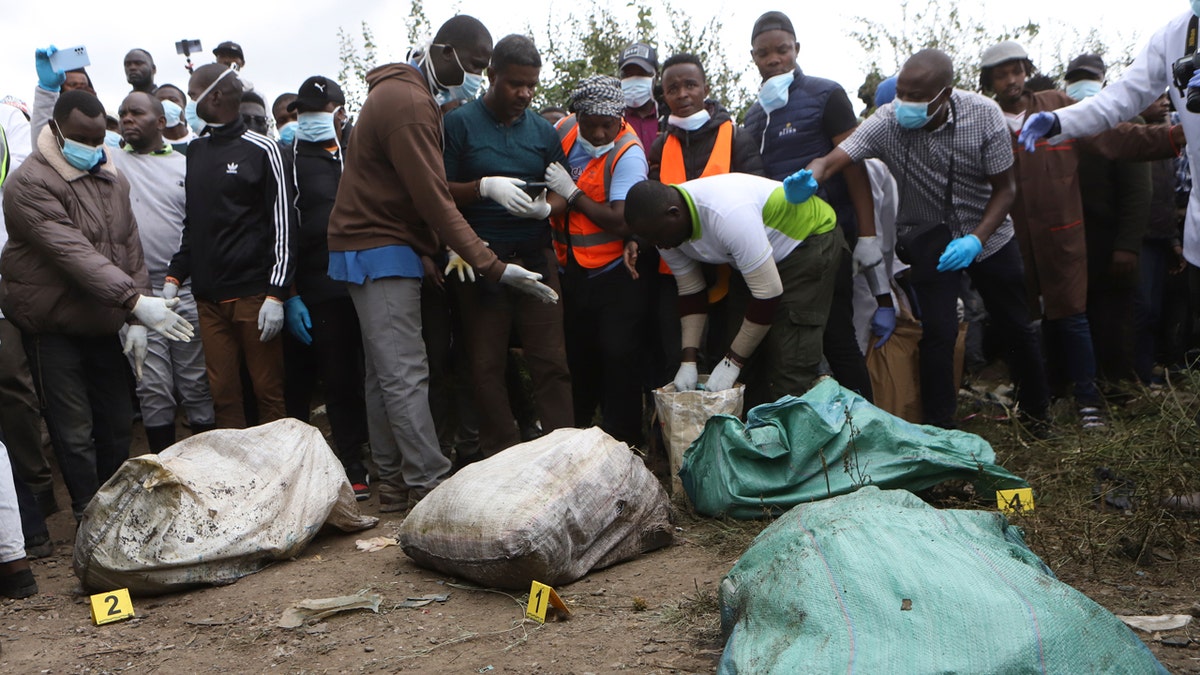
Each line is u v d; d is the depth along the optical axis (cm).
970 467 421
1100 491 420
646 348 556
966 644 231
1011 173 510
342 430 536
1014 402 596
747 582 277
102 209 491
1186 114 404
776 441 426
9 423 505
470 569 363
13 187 466
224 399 529
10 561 395
